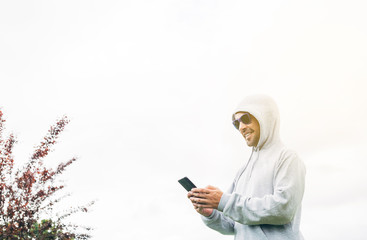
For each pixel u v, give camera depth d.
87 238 6.59
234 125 2.01
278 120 1.87
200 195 1.65
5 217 6.05
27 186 6.37
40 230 6.16
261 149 1.85
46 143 7.00
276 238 1.52
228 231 1.87
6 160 6.45
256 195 1.65
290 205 1.47
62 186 6.78
